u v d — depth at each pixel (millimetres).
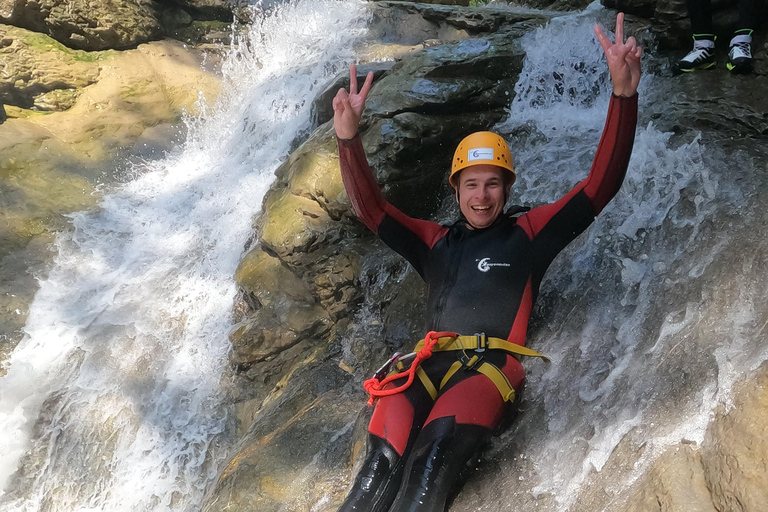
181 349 4098
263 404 3557
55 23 6449
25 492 3744
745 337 2109
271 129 5664
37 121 6043
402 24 6473
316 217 3764
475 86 4102
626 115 2191
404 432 2174
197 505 3428
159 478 3627
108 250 4914
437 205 3895
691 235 2760
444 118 3957
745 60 3709
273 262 3951
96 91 6473
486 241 2422
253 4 7840
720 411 1901
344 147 2369
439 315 2400
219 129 6242
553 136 4012
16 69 6137
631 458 1993
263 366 3736
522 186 3717
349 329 3570
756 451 1684
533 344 2779
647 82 4086
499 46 4348
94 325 4301
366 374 3279
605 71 4387
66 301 4504
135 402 3908
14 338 4293
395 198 3725
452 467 2021
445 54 4191
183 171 5945
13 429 3879
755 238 2512
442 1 8156
